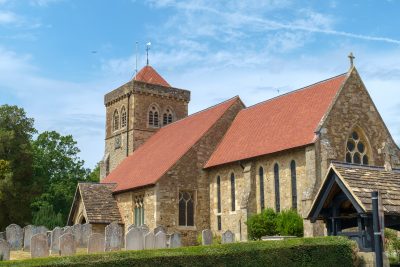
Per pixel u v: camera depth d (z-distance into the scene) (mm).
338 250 18125
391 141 41625
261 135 45656
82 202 54938
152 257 18266
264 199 42688
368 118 40938
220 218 47750
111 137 71812
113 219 53656
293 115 44031
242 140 47906
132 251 18875
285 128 43125
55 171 91500
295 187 39656
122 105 69938
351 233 18609
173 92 70312
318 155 37844
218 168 48688
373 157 40469
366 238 17328
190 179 49312
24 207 70250
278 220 37281
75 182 91812
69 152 93000
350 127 39844
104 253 18547
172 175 48594
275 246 19031
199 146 50531
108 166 71500
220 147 50688
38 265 17250
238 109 54281
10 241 39031
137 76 73000
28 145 73062
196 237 48344
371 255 17047
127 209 53281
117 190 54969
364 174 17781
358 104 40750
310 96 44469
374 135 40906
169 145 56531
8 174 66250
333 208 18297
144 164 56781
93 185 56594
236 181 45938
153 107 68750
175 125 63531
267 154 41969
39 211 74000
